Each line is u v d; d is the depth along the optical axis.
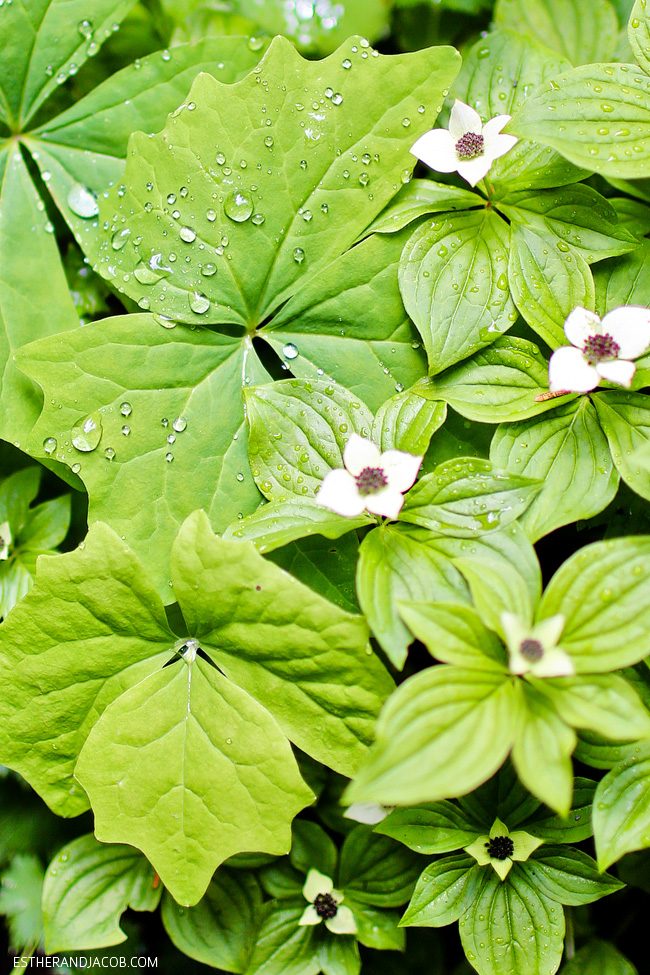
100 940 0.53
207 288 0.53
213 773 0.49
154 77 0.55
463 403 0.50
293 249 0.53
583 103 0.50
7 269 0.55
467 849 0.50
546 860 0.50
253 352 0.53
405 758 0.45
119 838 0.50
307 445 0.51
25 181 0.56
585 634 0.47
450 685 0.46
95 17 0.55
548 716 0.46
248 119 0.52
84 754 0.50
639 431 0.50
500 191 0.52
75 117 0.56
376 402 0.52
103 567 0.50
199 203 0.52
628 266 0.52
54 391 0.52
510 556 0.48
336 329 0.53
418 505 0.49
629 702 0.46
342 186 0.52
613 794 0.48
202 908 0.54
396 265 0.52
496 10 0.57
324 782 0.55
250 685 0.50
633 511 0.52
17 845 0.57
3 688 0.50
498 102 0.54
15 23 0.54
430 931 0.56
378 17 0.58
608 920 0.56
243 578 0.48
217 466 0.52
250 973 0.52
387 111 0.52
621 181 0.54
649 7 0.51
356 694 0.48
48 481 0.57
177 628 0.51
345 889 0.53
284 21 0.57
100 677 0.51
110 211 0.53
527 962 0.50
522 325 0.52
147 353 0.52
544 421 0.50
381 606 0.47
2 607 0.55
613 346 0.48
